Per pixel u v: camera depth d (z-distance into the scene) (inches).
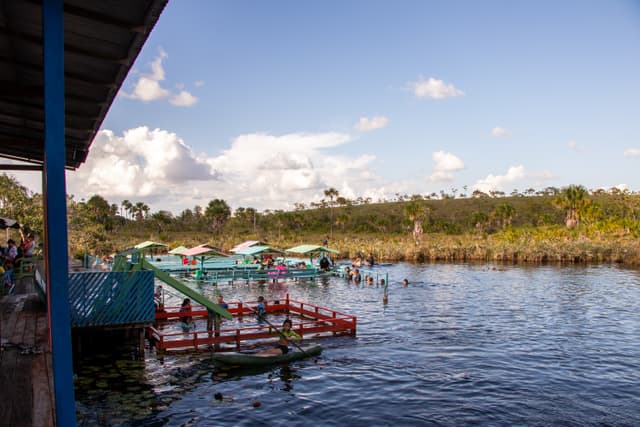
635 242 2229.3
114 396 488.7
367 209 5792.3
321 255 1910.7
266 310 978.7
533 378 572.1
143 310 584.7
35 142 481.4
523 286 1359.5
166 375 557.9
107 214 3378.4
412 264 2018.9
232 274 1412.4
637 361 642.8
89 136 474.3
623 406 489.4
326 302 1114.1
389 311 998.4
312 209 5964.6
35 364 328.2
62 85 216.2
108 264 1291.8
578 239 2453.2
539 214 4296.3
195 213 4830.2
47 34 214.1
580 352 685.9
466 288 1328.7
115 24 247.9
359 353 673.0
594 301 1109.1
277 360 617.6
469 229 3809.1
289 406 481.1
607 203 4318.4
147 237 3358.8
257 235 3548.2
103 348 658.2
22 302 580.4
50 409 251.0
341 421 448.5
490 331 813.2
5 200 1344.7
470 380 563.5
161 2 229.8
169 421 435.8
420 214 3277.6
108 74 310.5
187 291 671.1
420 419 454.9
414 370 599.5
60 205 215.9
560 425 445.1
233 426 433.4
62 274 216.8
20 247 879.1
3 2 229.1
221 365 594.9
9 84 304.5
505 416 463.5
